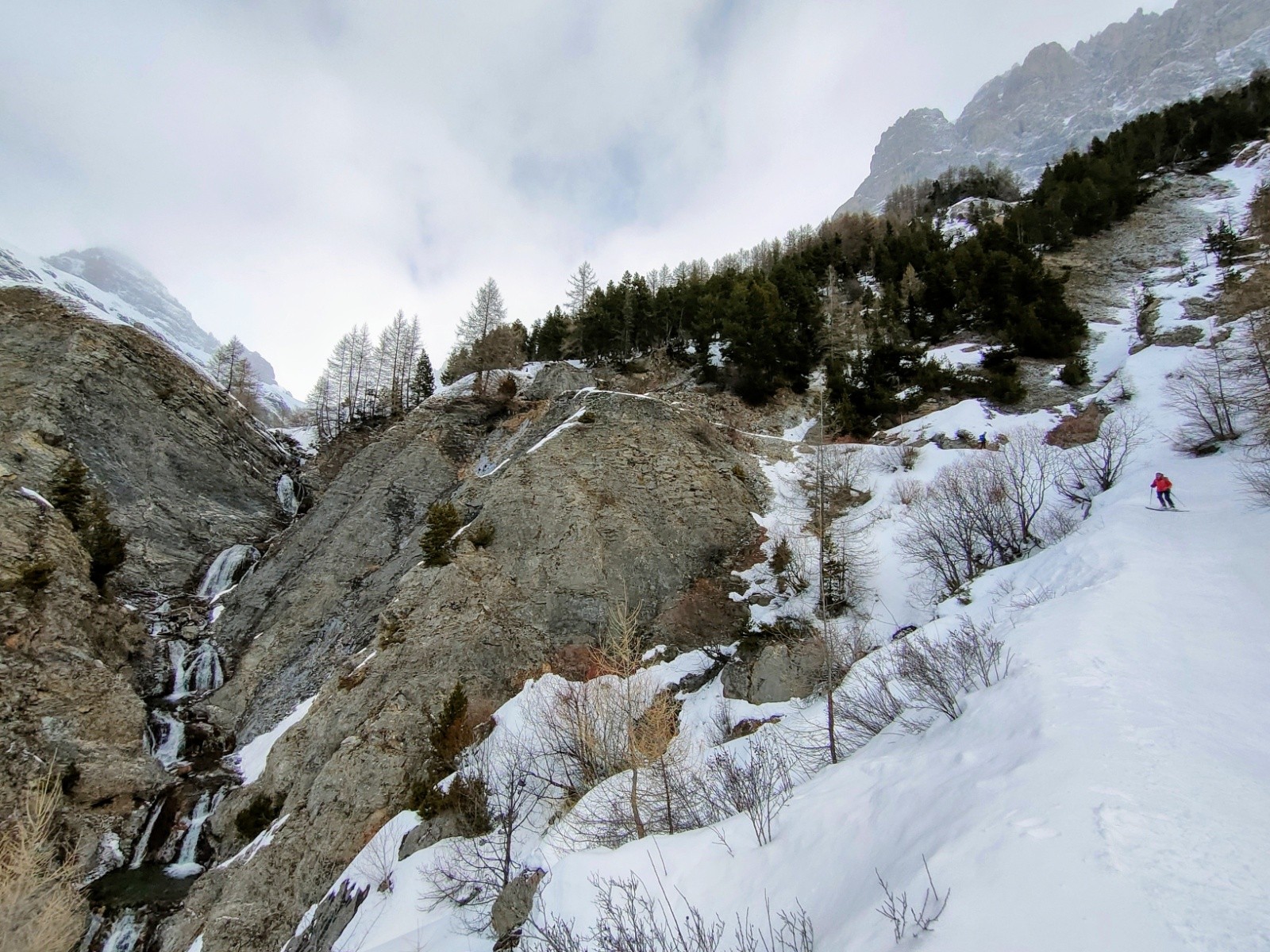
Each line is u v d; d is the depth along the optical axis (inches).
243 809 952.9
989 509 1007.0
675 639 1061.8
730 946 291.1
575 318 2556.6
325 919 722.8
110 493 1528.1
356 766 858.8
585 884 380.8
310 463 2255.2
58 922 512.1
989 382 1566.2
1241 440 949.2
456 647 987.9
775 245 3772.1
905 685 573.0
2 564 1082.7
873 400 1652.3
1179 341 1428.4
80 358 1638.8
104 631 1195.9
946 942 198.1
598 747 707.4
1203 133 2731.3
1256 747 322.3
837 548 1096.8
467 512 1354.6
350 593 1387.8
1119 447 1106.1
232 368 3294.8
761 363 1862.7
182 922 823.7
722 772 578.9
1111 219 2356.1
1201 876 211.5
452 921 598.2
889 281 2439.7
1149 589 591.8
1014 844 237.0
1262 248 1695.4
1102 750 306.3
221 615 1482.5
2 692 942.4
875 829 330.0
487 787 752.3
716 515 1311.5
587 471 1295.5
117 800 962.1
